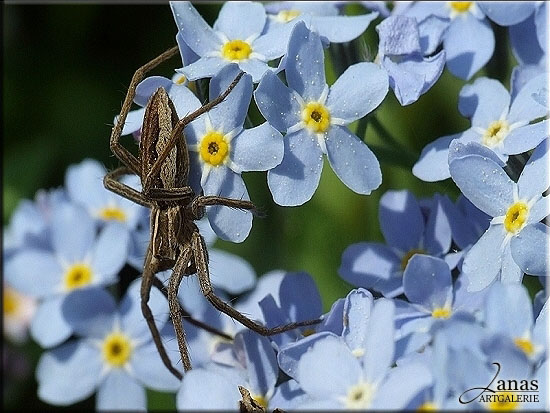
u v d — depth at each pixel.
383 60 0.08
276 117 0.08
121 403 0.10
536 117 0.08
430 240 0.09
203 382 0.07
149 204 0.09
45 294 0.10
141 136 0.08
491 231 0.08
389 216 0.09
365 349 0.07
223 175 0.08
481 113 0.08
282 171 0.08
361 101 0.08
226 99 0.08
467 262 0.08
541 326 0.07
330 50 0.09
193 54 0.08
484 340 0.06
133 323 0.10
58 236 0.10
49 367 0.10
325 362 0.07
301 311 0.08
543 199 0.08
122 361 0.10
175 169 0.08
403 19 0.08
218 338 0.09
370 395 0.07
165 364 0.09
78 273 0.10
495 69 0.09
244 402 0.08
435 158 0.08
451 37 0.09
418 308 0.08
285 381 0.08
